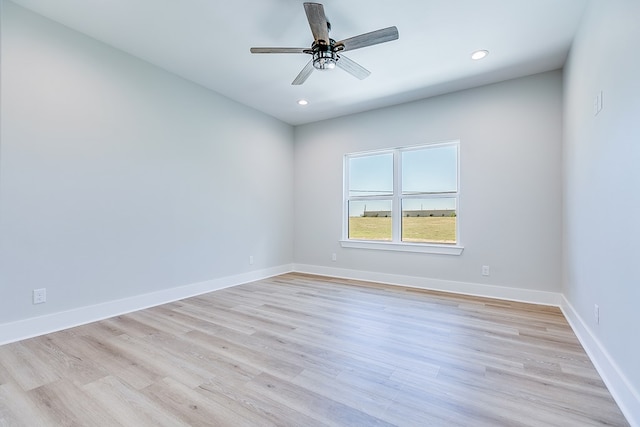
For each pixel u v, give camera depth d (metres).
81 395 1.65
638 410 1.38
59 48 2.58
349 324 2.72
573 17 2.42
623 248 1.60
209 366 1.97
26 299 2.41
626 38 1.57
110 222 2.92
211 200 3.90
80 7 2.37
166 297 3.38
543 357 2.10
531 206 3.42
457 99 3.85
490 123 3.64
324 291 3.88
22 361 2.02
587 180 2.27
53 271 2.55
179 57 3.12
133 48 2.96
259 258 4.63
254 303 3.36
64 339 2.37
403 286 4.17
